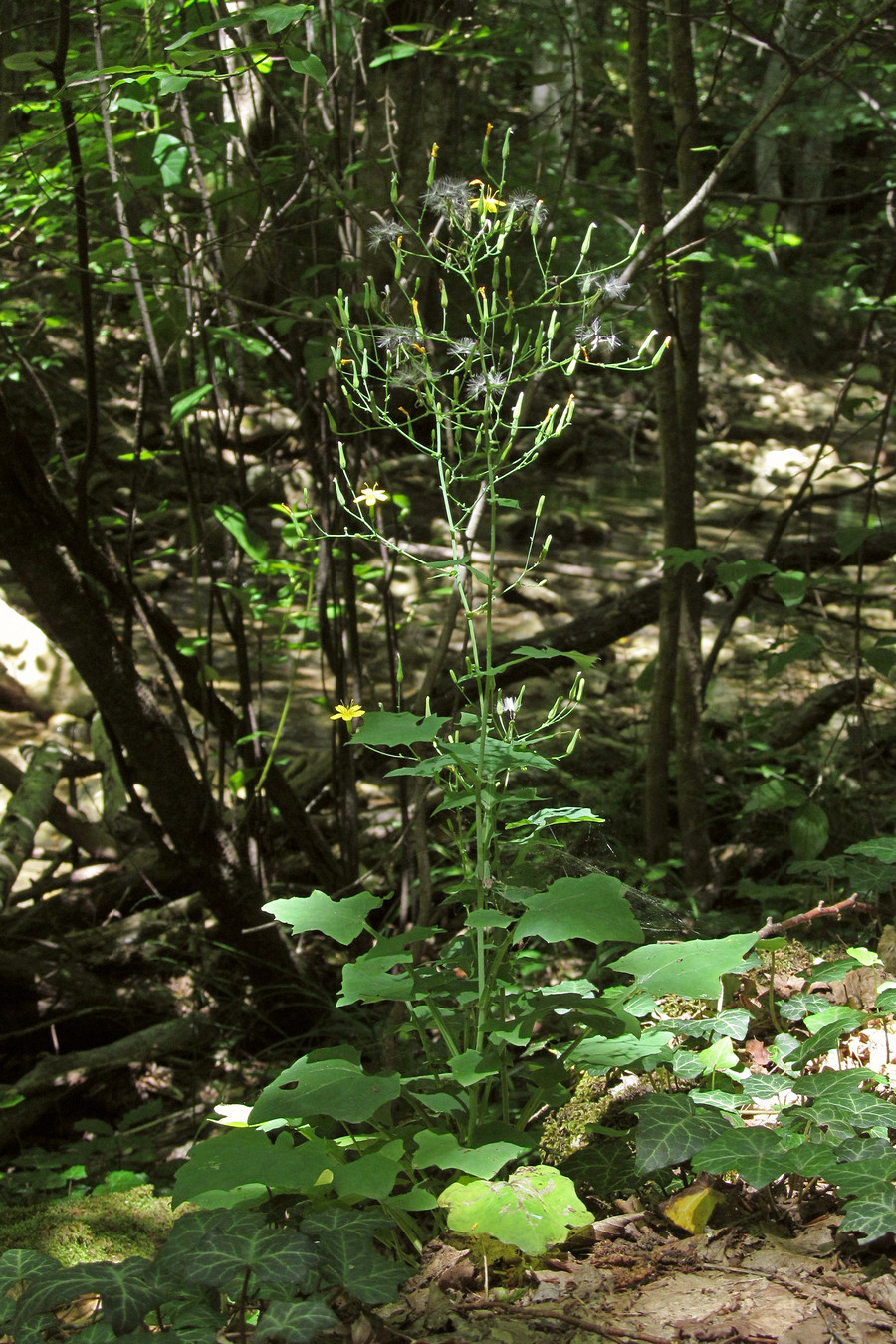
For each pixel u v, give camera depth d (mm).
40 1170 2975
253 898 3584
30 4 3508
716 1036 1981
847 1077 1739
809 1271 1587
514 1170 1856
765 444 12820
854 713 5254
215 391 3305
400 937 1844
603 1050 1870
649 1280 1622
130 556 3291
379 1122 1855
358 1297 1358
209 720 3533
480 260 1840
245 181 3270
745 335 14594
